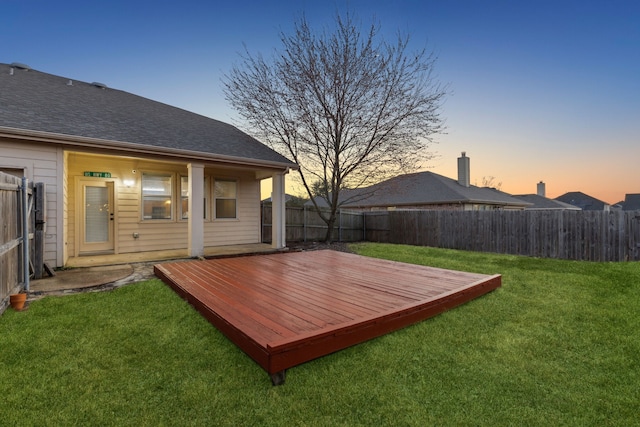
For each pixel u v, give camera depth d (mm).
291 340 2309
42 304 3717
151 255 7301
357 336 2748
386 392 2152
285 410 1943
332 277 4855
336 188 11594
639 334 3092
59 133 5617
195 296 3670
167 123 8461
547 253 8258
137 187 7887
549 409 2002
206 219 9008
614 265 6562
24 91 7023
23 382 2146
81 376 2242
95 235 7441
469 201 15281
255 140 10086
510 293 4555
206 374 2307
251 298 3623
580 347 2850
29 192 4656
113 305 3746
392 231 12219
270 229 10789
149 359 2502
